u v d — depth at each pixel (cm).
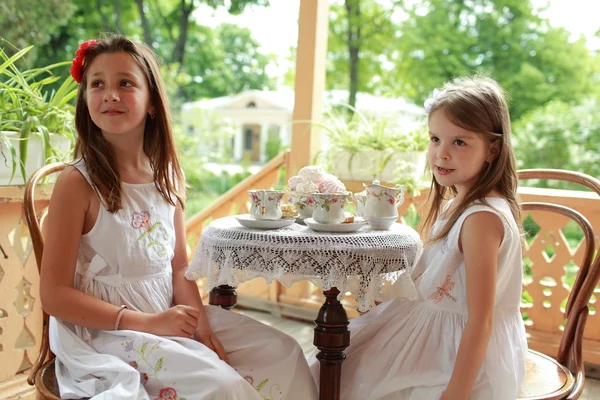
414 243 144
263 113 1195
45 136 192
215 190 922
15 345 203
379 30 949
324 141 302
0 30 630
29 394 201
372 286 133
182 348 131
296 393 145
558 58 856
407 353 144
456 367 129
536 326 251
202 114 937
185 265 167
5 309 198
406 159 269
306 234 138
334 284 130
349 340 141
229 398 124
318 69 288
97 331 141
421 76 923
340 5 962
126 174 151
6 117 198
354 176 281
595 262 152
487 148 144
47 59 880
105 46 148
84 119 148
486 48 892
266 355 149
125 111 144
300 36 286
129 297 145
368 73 961
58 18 682
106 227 141
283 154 294
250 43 1198
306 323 298
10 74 204
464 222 138
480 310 130
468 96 141
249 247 134
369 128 286
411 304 152
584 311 153
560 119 753
